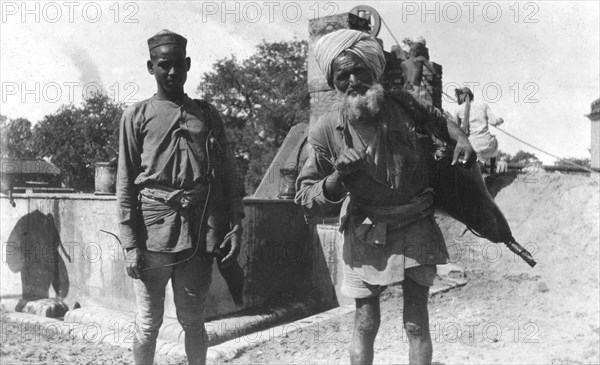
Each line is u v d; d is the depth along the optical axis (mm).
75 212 7645
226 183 3840
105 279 7273
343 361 5223
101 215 7320
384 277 3117
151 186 3627
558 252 7949
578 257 7680
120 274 7102
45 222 8070
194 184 3646
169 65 3613
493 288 7562
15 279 8508
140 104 3662
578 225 8266
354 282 3232
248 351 5664
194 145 3646
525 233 8672
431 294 7391
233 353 5535
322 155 3258
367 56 3070
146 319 3750
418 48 11125
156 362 5273
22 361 5152
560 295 6938
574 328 5828
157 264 3605
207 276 3760
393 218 3133
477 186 3414
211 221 3719
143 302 3727
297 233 8203
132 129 3607
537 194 9312
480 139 9875
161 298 3766
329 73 3145
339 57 3062
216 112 3912
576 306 6488
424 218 3250
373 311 3273
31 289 8242
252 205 7477
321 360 5277
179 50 3629
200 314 3812
